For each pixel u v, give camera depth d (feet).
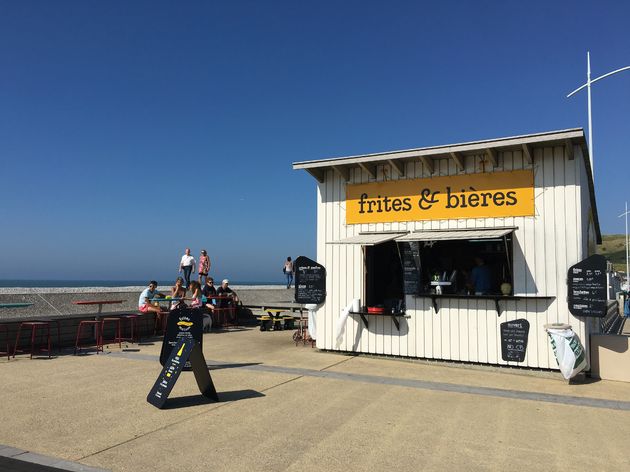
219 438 16.62
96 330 34.12
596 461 14.93
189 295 51.24
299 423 18.28
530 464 14.66
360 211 33.24
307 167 33.53
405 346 30.86
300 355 32.55
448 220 30.40
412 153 30.07
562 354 25.12
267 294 65.26
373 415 19.38
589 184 32.68
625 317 73.31
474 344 28.84
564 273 27.04
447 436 17.02
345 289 33.30
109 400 21.11
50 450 15.46
